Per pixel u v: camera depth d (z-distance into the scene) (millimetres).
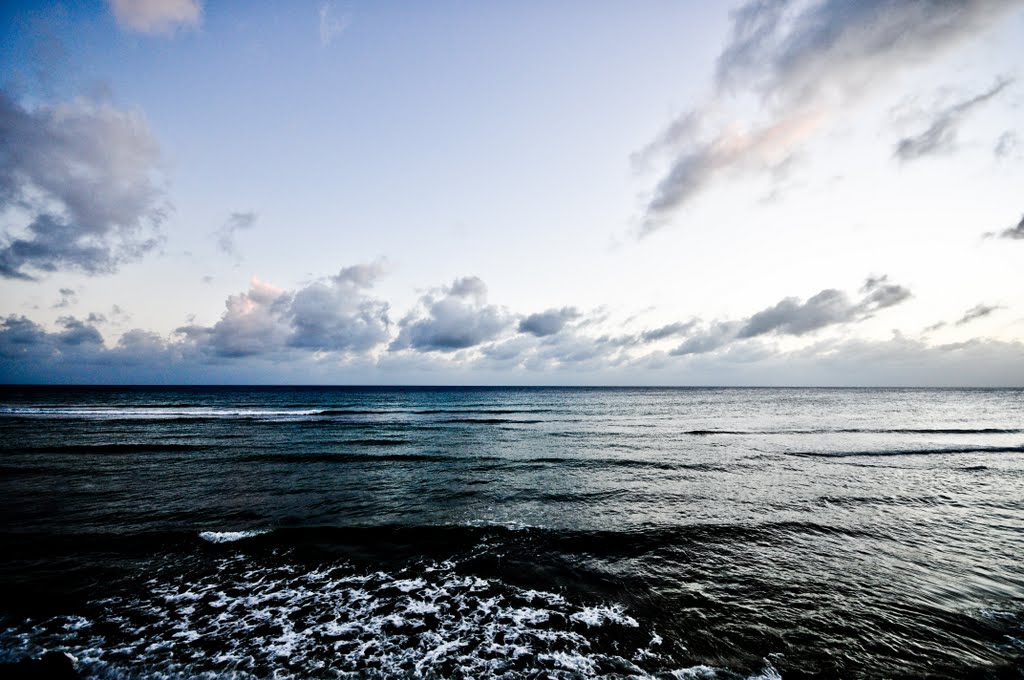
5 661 5152
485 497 12172
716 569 7703
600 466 16625
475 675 5020
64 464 16484
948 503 11734
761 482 14031
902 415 43656
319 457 18328
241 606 6465
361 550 8438
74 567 7598
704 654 5383
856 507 11336
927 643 5605
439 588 7008
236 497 12016
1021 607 6477
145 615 6199
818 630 5879
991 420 38094
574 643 5605
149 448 20312
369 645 5578
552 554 8297
